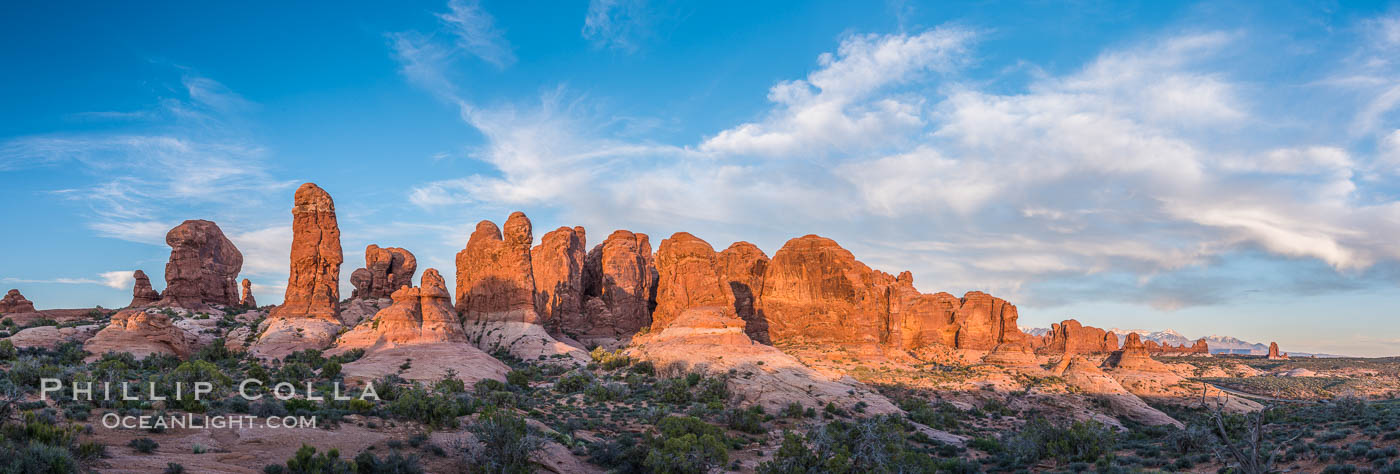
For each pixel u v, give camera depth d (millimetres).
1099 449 58375
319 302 101688
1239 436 63750
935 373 97688
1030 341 193000
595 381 80625
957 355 127000
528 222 112062
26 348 74938
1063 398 89812
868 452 44469
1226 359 194500
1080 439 58875
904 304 143000
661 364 88000
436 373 80000
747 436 60750
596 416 64375
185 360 80625
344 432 42812
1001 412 84312
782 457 42531
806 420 69250
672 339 95812
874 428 48281
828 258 115250
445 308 97000
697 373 83062
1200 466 51188
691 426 51375
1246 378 153250
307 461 33406
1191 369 165625
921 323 140250
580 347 111938
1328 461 44906
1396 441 48000
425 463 40062
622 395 75812
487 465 39938
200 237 111875
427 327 93062
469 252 120500
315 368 80000
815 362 98125
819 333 111062
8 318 97688
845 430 57781
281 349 89688
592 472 44594
